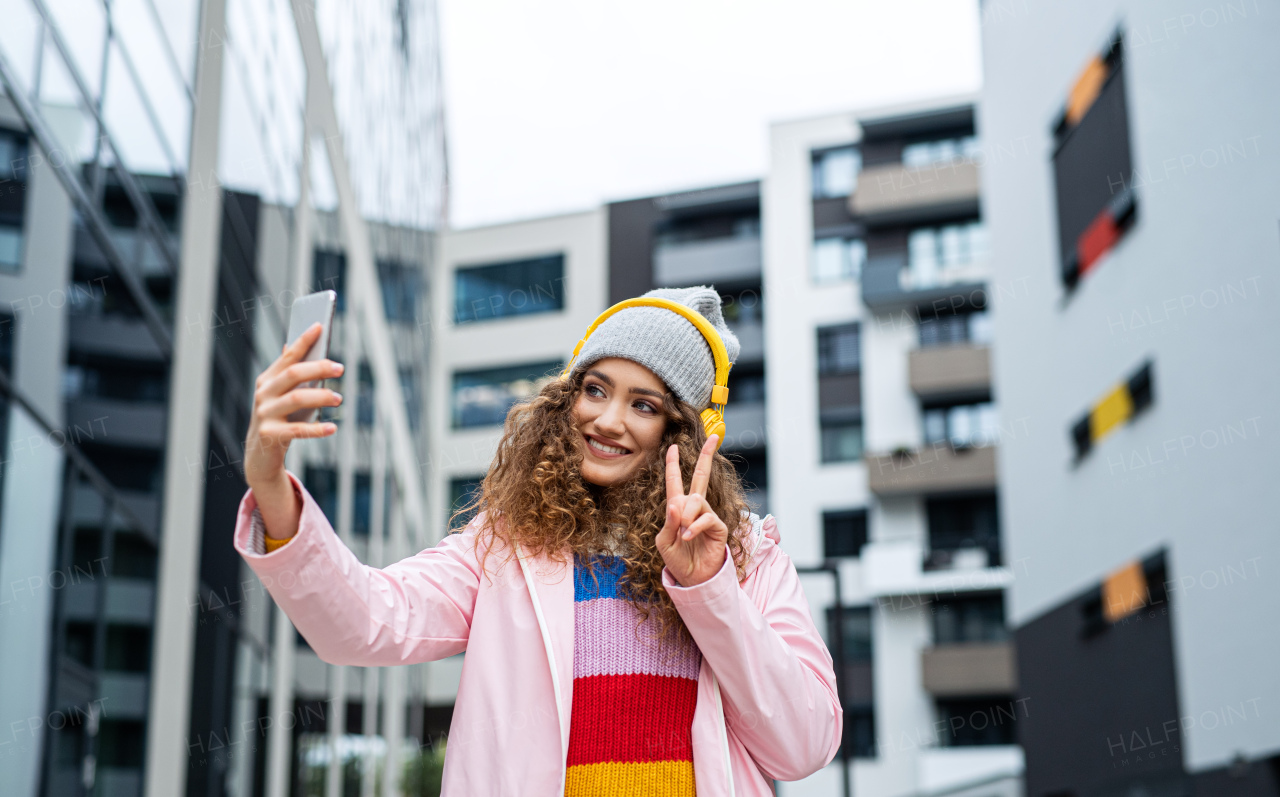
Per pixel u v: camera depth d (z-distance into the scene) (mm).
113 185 7719
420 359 26328
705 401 2082
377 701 20094
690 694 1860
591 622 1875
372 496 18234
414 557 1953
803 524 27094
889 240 28312
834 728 1877
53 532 6832
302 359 1562
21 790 6379
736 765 1844
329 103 14742
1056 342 14594
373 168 18531
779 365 28188
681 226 31234
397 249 21625
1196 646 11102
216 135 9602
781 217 29156
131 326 8109
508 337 30812
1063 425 14398
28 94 6301
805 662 1921
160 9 8586
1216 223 10656
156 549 8562
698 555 1754
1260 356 9984
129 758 8008
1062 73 14320
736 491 2076
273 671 12836
